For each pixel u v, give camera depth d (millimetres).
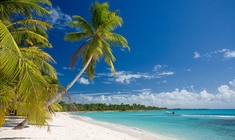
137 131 22906
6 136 11945
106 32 17266
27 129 15344
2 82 6523
